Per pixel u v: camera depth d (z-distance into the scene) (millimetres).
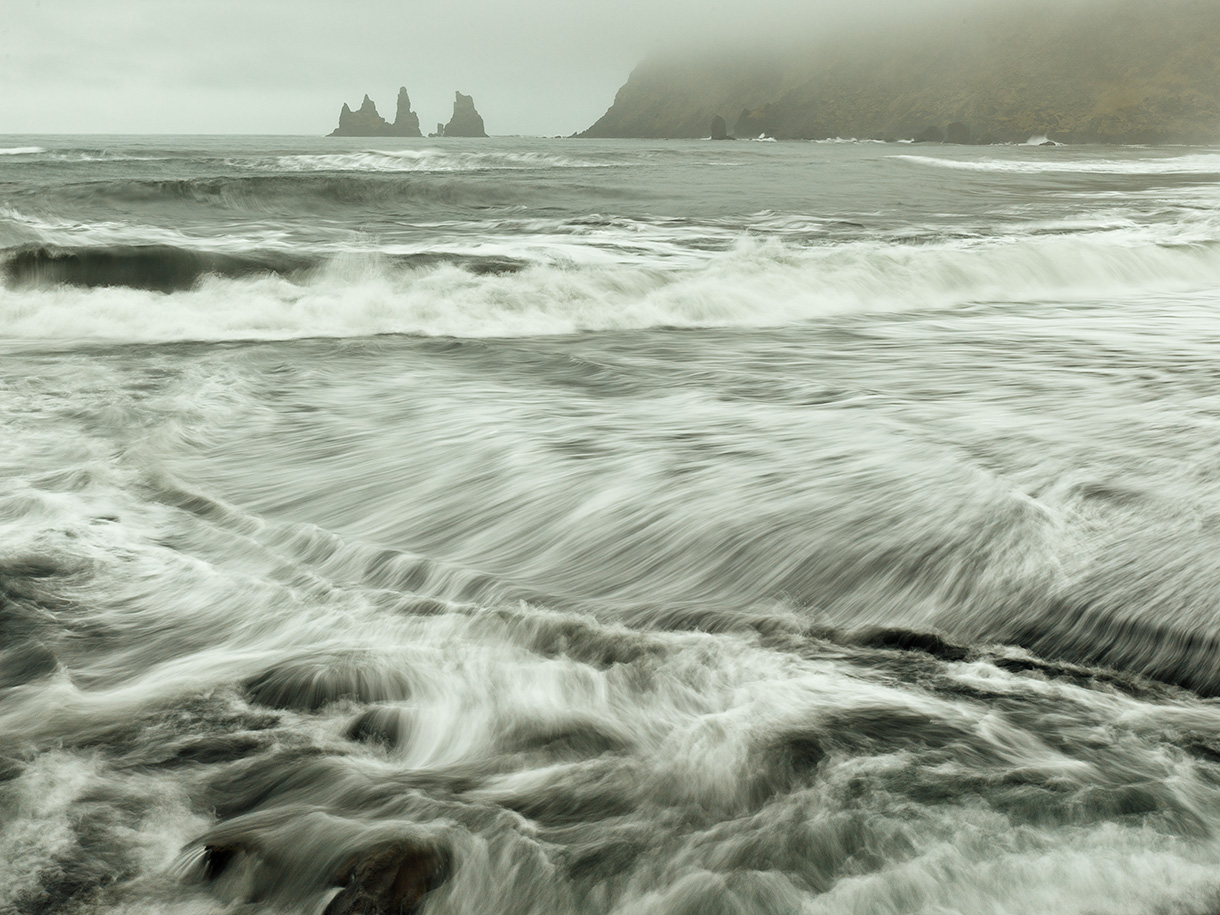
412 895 2365
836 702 3258
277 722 3189
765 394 7246
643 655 3596
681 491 5094
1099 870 2414
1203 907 2309
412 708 3262
